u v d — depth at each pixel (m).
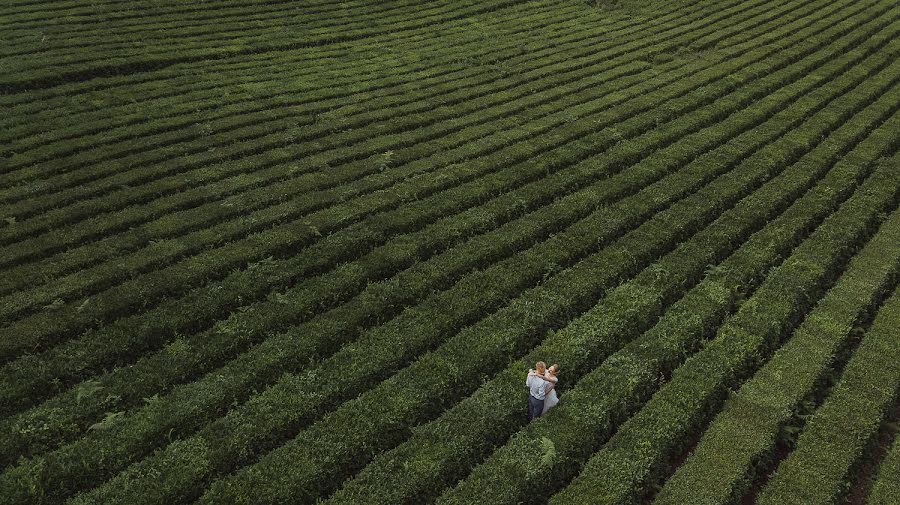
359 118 37.69
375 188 30.81
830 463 17.16
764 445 17.61
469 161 33.16
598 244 26.95
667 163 32.88
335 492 16.42
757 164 32.56
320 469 16.75
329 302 23.53
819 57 46.53
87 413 18.50
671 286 24.22
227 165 32.31
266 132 35.69
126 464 17.23
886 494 16.47
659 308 23.41
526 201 29.48
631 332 22.34
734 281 24.45
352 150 34.16
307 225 27.38
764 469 17.92
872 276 24.81
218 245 26.47
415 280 24.25
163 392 19.72
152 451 17.70
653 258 26.36
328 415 18.47
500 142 35.09
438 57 47.81
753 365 21.03
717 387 19.58
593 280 24.33
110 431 17.78
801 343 21.44
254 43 47.69
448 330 22.09
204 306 22.67
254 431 17.86
